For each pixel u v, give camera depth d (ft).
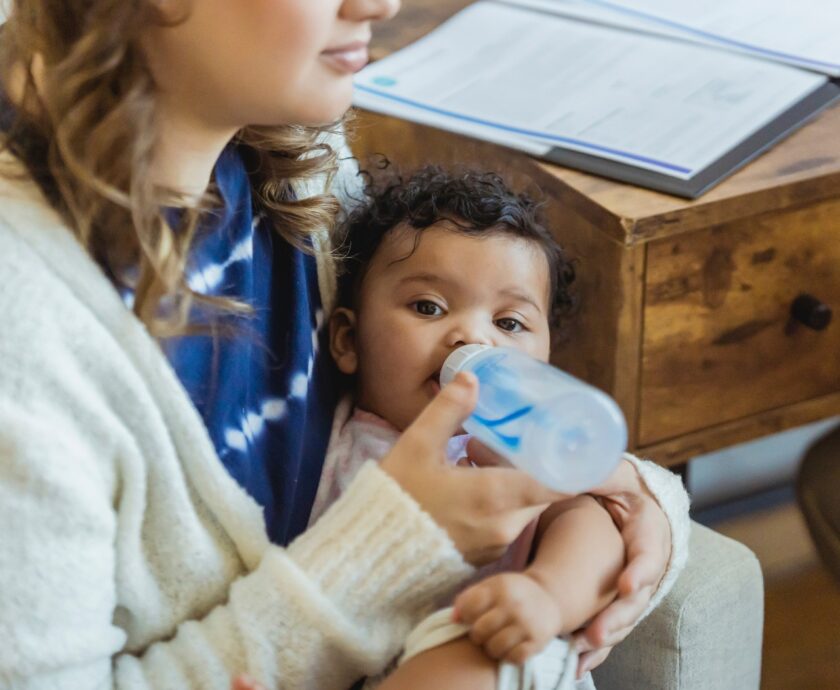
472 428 2.54
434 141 4.18
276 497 2.71
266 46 2.18
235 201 2.69
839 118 4.10
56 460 2.14
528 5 4.99
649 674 3.40
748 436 4.13
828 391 4.21
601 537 2.69
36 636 2.16
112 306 2.25
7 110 2.31
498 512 2.42
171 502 2.40
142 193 2.22
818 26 4.70
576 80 4.36
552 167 3.85
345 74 2.33
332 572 2.41
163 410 2.36
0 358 2.11
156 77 2.26
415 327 2.99
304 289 2.90
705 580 3.35
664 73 4.38
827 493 4.12
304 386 2.81
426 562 2.41
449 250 3.01
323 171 3.00
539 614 2.38
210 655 2.40
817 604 5.63
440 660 2.39
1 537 2.12
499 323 3.05
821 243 3.92
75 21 2.20
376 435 3.01
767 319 3.96
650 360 3.82
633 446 3.94
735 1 4.96
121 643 2.39
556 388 2.36
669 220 3.57
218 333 2.53
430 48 4.66
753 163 3.83
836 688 5.18
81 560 2.20
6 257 2.15
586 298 3.82
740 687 3.55
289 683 2.42
